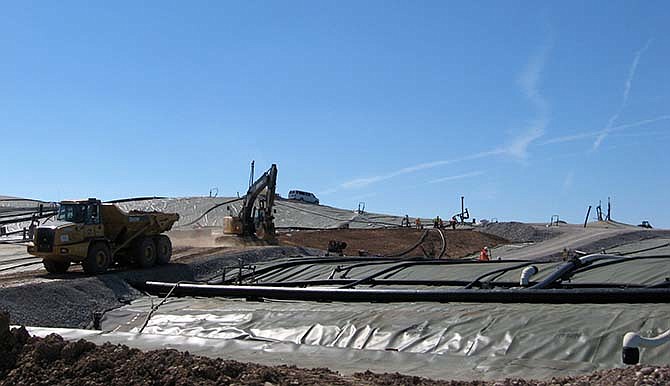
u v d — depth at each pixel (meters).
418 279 21.08
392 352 11.24
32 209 63.97
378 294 17.55
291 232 51.09
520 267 20.20
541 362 10.45
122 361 8.43
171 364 8.29
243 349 11.91
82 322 20.53
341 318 15.27
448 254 45.66
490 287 18.42
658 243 36.03
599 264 18.59
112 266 27.66
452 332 13.34
